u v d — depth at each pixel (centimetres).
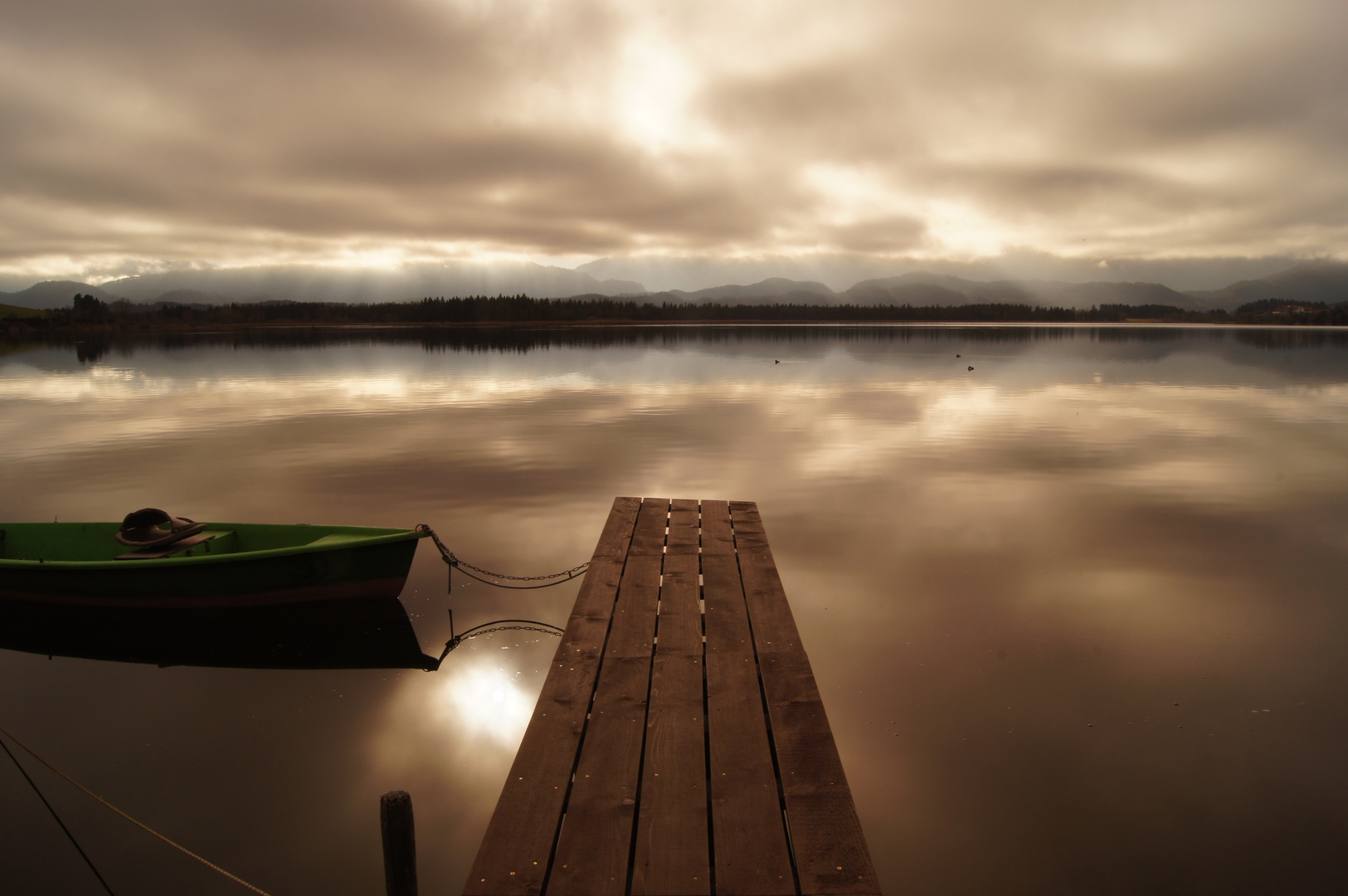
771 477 1472
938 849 467
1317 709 618
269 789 546
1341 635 751
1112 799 510
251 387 3288
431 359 5028
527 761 403
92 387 3284
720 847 339
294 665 747
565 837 344
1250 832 480
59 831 505
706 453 1720
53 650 788
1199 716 608
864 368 4238
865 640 744
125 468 1589
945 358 5106
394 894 337
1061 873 448
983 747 566
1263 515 1189
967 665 694
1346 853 463
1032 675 673
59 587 869
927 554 1004
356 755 589
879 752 559
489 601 891
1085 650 721
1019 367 4300
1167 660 703
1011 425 2133
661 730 434
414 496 1339
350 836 497
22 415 2416
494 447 1803
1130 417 2270
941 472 1511
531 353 5756
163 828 506
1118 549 1019
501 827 351
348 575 859
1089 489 1365
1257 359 4931
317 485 1428
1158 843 471
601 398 2814
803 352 5800
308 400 2797
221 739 614
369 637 803
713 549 786
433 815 515
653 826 352
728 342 7606
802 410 2464
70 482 1460
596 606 619
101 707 669
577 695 473
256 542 952
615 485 1410
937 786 523
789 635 566
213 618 859
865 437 1925
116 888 456
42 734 624
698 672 507
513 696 682
